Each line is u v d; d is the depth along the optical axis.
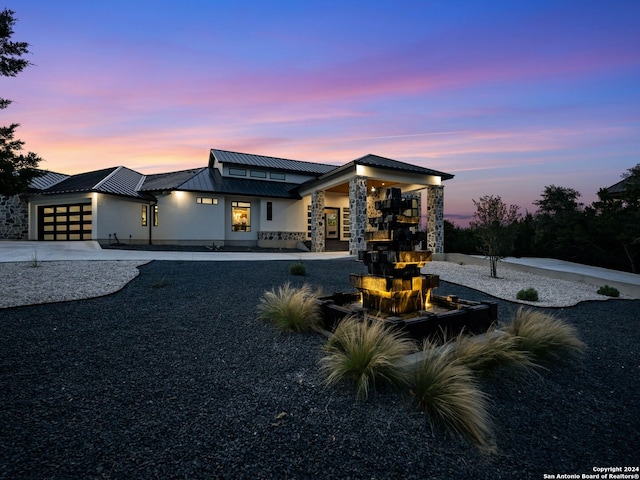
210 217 20.50
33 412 2.62
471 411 2.66
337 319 4.69
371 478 2.12
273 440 2.41
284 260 13.37
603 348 5.00
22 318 4.88
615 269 16.28
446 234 22.52
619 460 2.51
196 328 4.85
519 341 4.23
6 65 8.30
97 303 5.91
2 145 8.57
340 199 25.11
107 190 17.52
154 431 2.44
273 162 25.50
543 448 2.60
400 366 3.27
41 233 19.47
